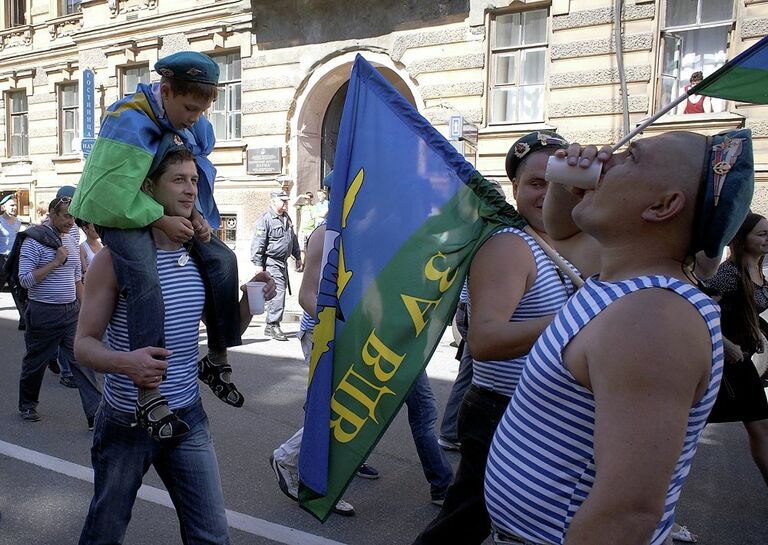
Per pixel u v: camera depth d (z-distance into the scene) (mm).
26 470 4340
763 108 9828
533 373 1392
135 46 16938
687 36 10594
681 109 10641
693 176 1212
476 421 2357
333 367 2148
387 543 3438
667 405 1110
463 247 2107
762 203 9867
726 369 3465
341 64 13961
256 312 2602
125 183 2164
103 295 2223
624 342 1153
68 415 5594
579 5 11141
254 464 4500
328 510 2098
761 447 3557
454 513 2381
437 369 7328
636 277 1262
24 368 5375
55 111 19125
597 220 1304
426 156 2182
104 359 2107
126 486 2262
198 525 2328
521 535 1436
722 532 3582
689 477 4371
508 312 2035
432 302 2090
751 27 10000
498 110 12305
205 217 2631
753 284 3625
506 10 11938
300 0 14156
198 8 15648
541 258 2174
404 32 13031
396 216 2172
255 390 6387
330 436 2121
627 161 1279
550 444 1355
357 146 2244
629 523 1101
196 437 2373
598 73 11078
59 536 3463
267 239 9070
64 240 5406
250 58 15102
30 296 5266
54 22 18781
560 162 1336
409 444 4930
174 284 2320
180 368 2342
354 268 2184
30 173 19797
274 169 14883
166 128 2322
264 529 3561
